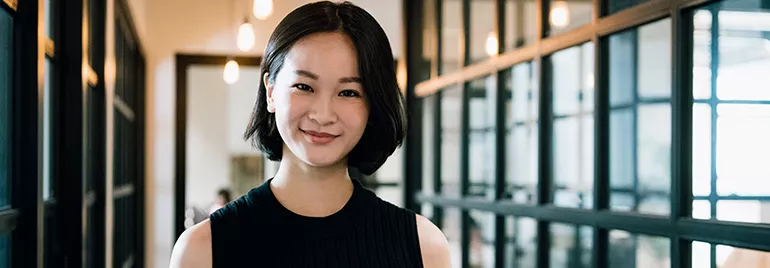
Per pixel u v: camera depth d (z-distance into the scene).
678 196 1.60
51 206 2.29
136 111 4.88
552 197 2.25
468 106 2.89
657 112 1.70
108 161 3.08
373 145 1.00
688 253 1.58
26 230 1.70
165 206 5.32
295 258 0.93
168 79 5.25
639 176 1.77
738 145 1.45
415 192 3.49
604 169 1.93
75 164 2.43
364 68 0.91
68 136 2.42
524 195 2.43
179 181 5.32
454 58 3.05
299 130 0.92
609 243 1.90
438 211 3.23
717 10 1.50
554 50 2.19
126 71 4.13
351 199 0.97
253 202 0.95
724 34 1.48
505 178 2.59
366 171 1.04
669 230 1.62
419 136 3.48
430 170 3.35
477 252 2.81
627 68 1.82
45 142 2.19
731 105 1.47
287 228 0.94
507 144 2.57
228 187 6.01
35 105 1.70
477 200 2.77
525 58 2.39
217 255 0.92
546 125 2.28
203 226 0.94
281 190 0.96
